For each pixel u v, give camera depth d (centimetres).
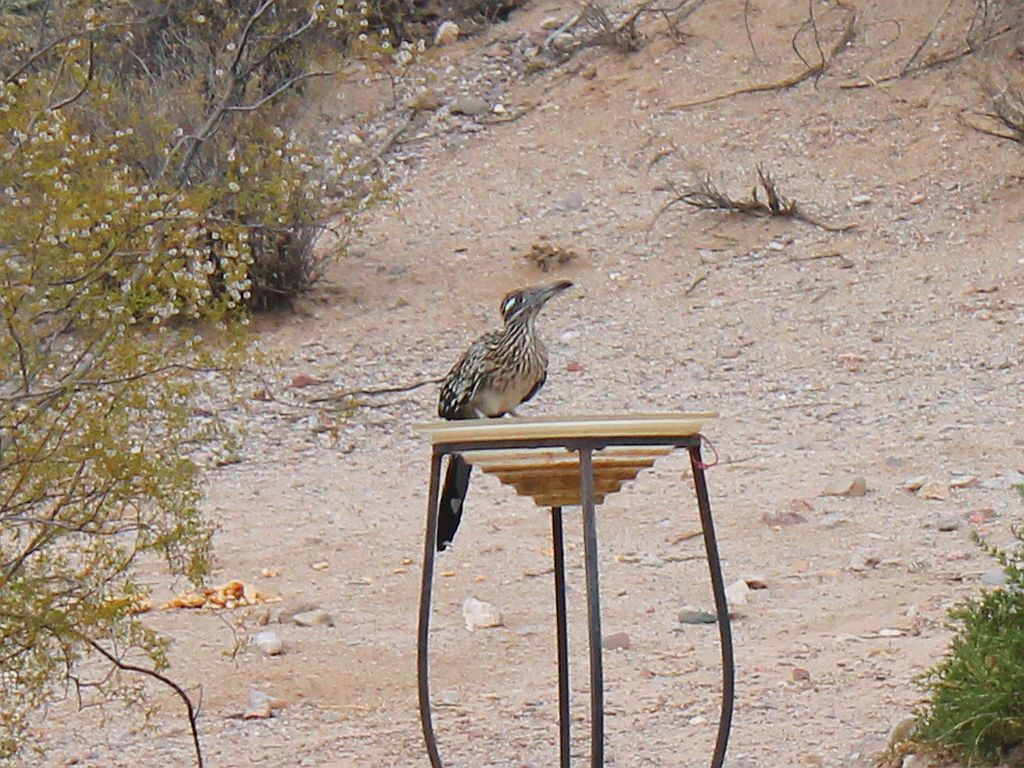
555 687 958
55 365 702
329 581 1212
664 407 1661
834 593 1110
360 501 1438
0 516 698
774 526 1270
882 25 2527
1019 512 1258
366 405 1669
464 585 1187
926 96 2345
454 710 926
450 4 2909
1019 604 771
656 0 2761
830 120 2344
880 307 1862
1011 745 734
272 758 857
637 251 2103
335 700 955
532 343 1112
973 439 1470
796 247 2048
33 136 729
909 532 1234
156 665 761
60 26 1282
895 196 2138
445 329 1941
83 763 854
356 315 1989
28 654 811
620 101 2509
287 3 1667
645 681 955
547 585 1177
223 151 1558
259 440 1609
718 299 1944
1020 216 2034
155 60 1909
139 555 1245
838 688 909
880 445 1477
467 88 2628
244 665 1016
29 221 683
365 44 1459
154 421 729
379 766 839
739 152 2319
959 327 1786
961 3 2506
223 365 747
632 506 1352
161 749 877
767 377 1720
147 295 729
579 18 2766
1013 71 2334
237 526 1366
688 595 1130
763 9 2633
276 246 1975
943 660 887
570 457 682
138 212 727
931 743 750
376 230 2228
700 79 2516
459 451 659
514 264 2111
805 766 785
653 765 812
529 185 2328
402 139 2483
